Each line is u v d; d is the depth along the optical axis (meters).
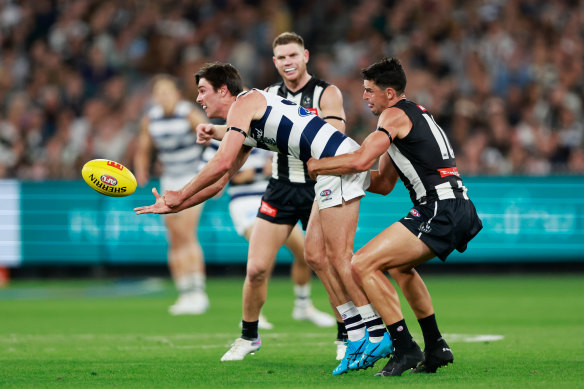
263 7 67.12
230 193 32.97
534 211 50.44
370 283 18.97
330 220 19.94
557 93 57.66
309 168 19.34
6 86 64.06
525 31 61.97
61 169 57.06
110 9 66.25
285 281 50.81
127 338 28.11
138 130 58.09
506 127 55.97
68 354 24.03
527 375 19.34
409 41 62.56
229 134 19.62
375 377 19.14
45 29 66.75
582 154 55.66
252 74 63.72
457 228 19.05
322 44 69.31
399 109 19.45
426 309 19.81
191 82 58.84
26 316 35.75
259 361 22.34
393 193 50.19
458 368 20.48
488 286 47.34
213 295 44.19
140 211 19.53
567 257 50.38
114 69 63.72
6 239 50.94
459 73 60.28
